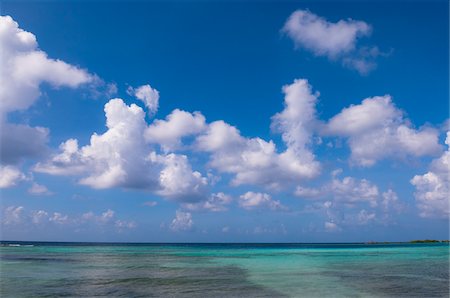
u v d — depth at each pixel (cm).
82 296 2122
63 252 7088
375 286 2508
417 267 3906
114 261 4659
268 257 5759
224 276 3042
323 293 2241
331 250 8956
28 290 2312
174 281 2723
